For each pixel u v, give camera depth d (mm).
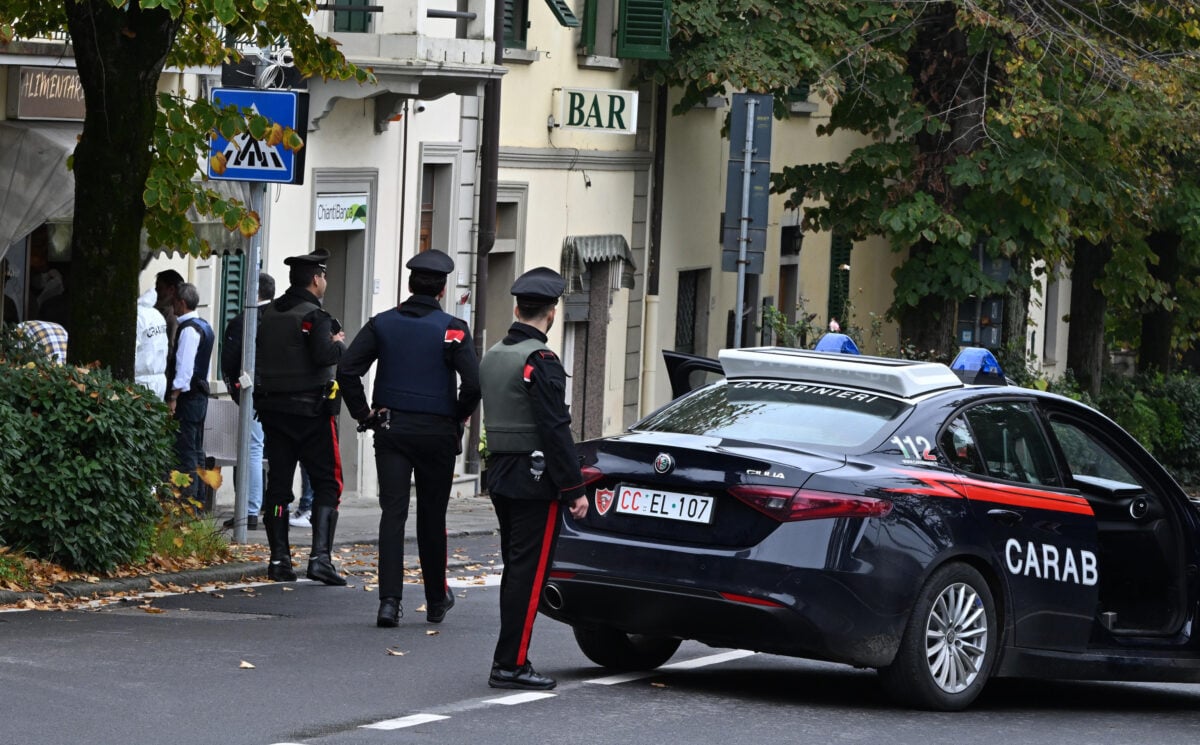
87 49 34312
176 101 36281
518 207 67375
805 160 88938
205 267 50656
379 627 29906
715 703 24141
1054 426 27516
